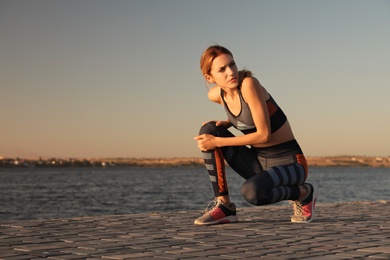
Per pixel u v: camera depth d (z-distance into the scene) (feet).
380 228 13.35
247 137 13.17
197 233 12.55
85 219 15.79
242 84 12.98
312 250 10.07
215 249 10.26
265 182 13.03
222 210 14.34
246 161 14.03
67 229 13.47
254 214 17.11
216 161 14.07
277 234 12.32
